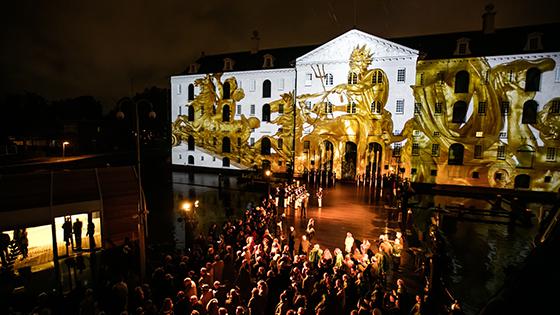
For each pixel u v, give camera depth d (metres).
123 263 16.39
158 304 11.75
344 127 41.09
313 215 26.67
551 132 33.56
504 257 18.75
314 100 42.41
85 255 18.30
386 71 38.72
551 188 33.84
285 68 44.50
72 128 69.62
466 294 14.70
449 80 36.84
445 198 32.97
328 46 41.06
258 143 47.22
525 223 24.55
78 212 18.09
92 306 10.79
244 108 47.72
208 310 9.59
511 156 35.19
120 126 79.62
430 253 16.56
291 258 16.12
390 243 17.84
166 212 27.97
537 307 1.95
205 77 49.91
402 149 38.56
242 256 14.07
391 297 11.06
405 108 38.28
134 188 20.28
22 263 17.34
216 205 30.20
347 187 38.06
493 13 37.94
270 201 25.53
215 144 50.25
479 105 36.03
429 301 11.88
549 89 33.38
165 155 67.44
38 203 17.09
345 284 11.84
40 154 61.75
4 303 13.36
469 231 23.25
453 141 37.22
